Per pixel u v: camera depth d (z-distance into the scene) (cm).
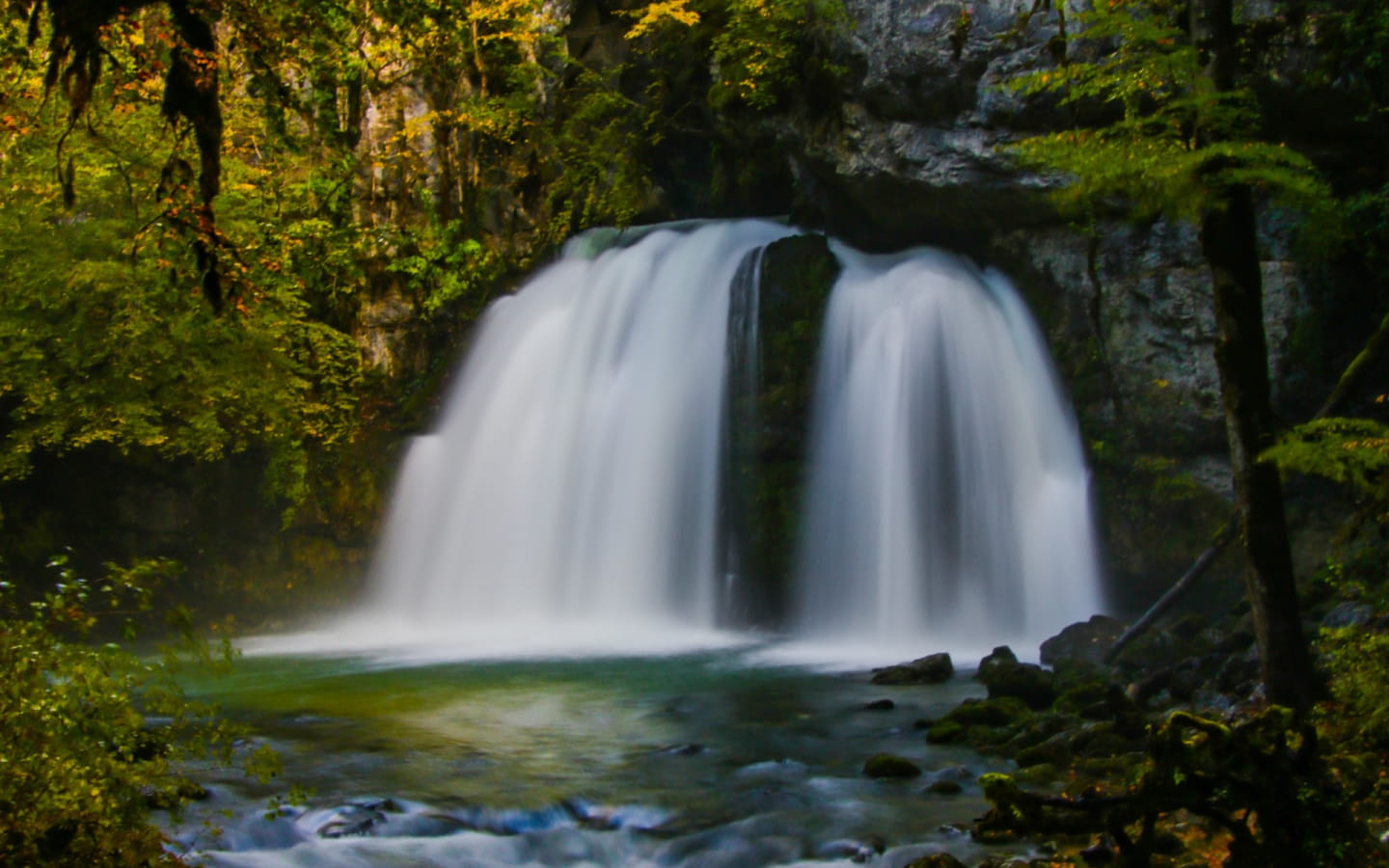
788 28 2447
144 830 670
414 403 2795
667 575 2384
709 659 1980
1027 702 1412
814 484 2284
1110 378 2091
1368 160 1858
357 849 928
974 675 1733
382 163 2647
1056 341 2181
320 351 2441
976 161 2138
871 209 2406
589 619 2450
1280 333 1839
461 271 2772
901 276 2297
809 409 2309
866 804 1040
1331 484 1748
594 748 1277
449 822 998
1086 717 1239
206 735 734
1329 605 1459
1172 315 1981
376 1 1362
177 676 1838
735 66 2517
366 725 1414
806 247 2381
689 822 1000
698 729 1378
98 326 1916
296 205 2147
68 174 929
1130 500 2030
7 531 2402
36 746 623
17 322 1895
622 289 2625
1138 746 1132
